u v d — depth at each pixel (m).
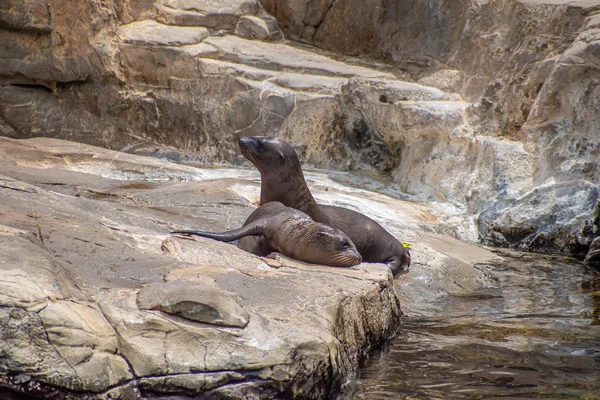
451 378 10.62
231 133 27.12
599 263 18.73
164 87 28.00
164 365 8.57
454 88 25.80
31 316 8.31
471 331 13.20
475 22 25.89
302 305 10.36
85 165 22.41
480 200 22.02
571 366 11.16
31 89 27.69
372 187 24.58
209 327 9.05
